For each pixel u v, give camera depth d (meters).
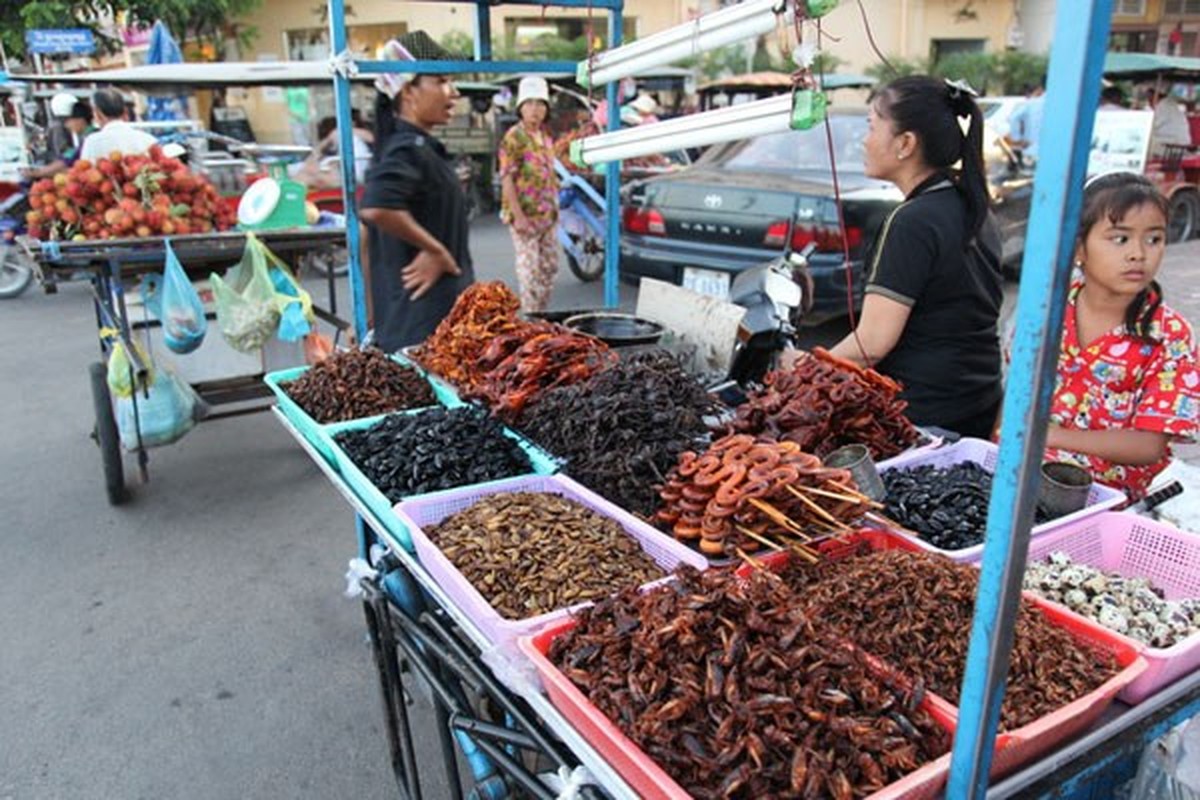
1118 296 2.10
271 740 2.69
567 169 8.49
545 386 2.48
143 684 2.94
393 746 2.18
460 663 1.71
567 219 8.71
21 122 10.69
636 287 8.24
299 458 4.84
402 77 3.48
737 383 2.77
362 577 2.08
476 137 14.34
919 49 19.12
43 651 3.11
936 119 2.36
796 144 6.64
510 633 1.45
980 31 19.47
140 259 3.98
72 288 8.90
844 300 5.70
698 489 1.75
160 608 3.38
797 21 1.95
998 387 2.67
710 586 1.32
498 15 16.69
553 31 17.06
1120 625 1.49
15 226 8.33
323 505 4.28
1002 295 2.68
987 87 17.94
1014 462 0.94
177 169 4.41
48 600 3.43
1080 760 1.25
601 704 1.24
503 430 2.36
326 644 3.17
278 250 4.42
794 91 1.99
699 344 2.96
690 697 1.17
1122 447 2.03
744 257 5.98
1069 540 1.77
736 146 6.95
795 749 1.11
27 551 3.80
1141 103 11.98
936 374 2.53
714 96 13.23
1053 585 1.60
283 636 3.21
